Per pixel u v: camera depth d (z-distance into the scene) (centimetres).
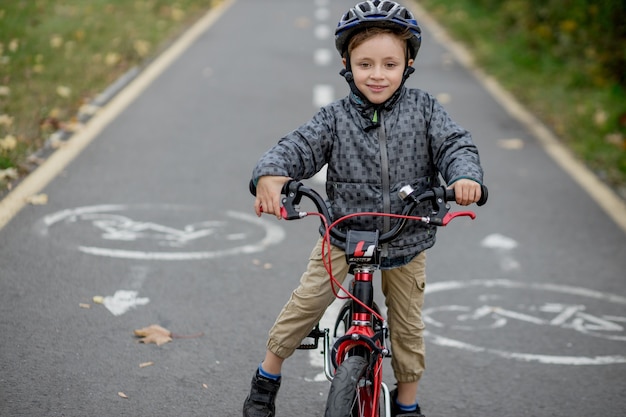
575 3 1786
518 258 723
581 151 1070
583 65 1556
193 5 2197
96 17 1748
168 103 1176
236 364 515
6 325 539
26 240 680
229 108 1170
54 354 508
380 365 376
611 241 774
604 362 553
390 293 420
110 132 1013
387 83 379
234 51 1600
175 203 795
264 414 429
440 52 1758
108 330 545
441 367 535
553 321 609
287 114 1154
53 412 446
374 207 389
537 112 1284
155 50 1548
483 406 491
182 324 561
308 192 365
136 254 670
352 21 377
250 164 930
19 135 925
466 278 677
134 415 451
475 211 842
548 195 900
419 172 393
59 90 1130
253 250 698
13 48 1317
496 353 558
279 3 2431
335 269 404
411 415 436
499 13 2120
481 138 1121
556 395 508
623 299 652
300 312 411
